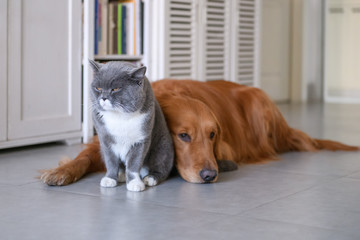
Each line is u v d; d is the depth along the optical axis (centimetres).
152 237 183
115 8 420
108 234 186
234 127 316
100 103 234
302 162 323
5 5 337
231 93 336
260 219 205
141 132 242
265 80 716
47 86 368
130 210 216
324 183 268
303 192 249
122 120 238
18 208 218
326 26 782
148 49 434
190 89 302
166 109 274
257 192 248
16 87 348
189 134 265
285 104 713
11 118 346
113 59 421
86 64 389
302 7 743
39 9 359
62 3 373
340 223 201
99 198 234
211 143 271
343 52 795
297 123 518
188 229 192
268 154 334
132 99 232
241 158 318
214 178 262
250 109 333
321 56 783
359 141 413
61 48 375
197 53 472
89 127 393
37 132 362
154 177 259
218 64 498
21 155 340
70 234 186
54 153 348
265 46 707
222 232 189
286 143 358
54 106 374
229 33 506
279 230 192
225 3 500
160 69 440
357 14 782
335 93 796
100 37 411
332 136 437
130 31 429
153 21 436
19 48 348
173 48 450
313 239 183
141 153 246
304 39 750
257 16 541
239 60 522
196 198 236
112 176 256
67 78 381
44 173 268
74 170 263
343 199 237
